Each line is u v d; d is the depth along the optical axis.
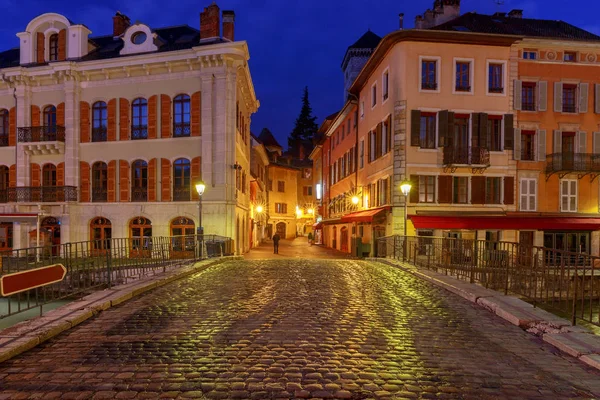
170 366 4.86
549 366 4.96
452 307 8.14
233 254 23.20
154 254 14.68
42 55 27.14
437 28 25.31
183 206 24.39
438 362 5.04
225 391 4.17
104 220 25.42
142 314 7.45
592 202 23.89
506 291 8.83
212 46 23.72
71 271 8.75
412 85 22.62
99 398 4.03
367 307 8.05
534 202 23.50
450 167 22.52
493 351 5.48
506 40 23.02
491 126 23.23
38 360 5.09
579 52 23.98
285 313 7.50
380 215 23.34
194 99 24.52
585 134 23.92
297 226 69.19
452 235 22.78
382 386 4.31
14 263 8.19
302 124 93.31
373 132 27.11
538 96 23.70
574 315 6.48
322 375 4.59
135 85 25.22
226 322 6.85
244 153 30.50
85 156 25.59
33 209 25.17
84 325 6.69
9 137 26.31
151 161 24.83
